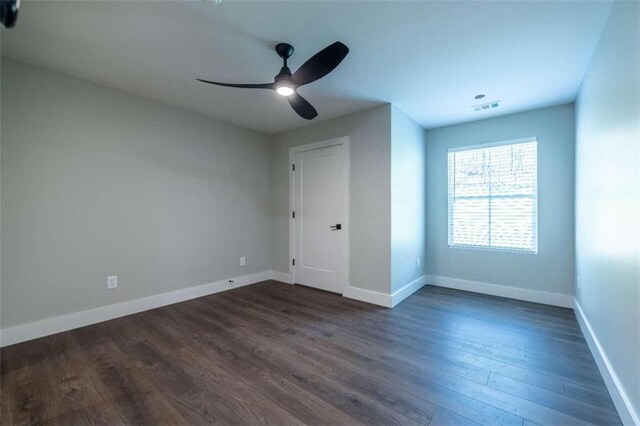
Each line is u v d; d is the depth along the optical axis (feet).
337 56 5.94
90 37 6.63
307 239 13.39
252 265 13.97
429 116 11.84
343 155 11.88
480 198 12.38
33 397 5.51
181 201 11.18
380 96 9.84
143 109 10.07
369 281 11.10
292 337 8.09
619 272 5.28
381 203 10.75
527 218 11.36
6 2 2.66
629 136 4.83
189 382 6.00
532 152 11.23
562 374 6.29
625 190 5.01
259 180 14.28
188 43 6.88
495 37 6.58
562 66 7.82
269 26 6.24
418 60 7.56
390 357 7.01
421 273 13.33
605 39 6.11
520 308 10.42
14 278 7.59
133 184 9.85
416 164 12.64
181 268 11.19
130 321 9.16
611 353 5.66
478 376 6.22
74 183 8.59
